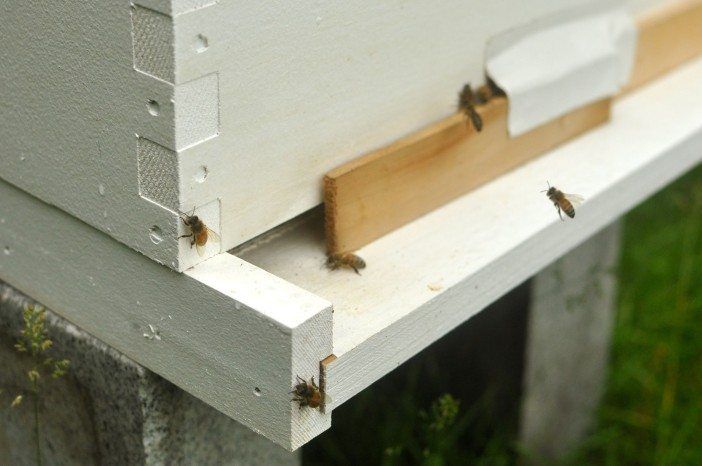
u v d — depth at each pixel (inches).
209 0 24.7
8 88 26.8
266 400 25.5
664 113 33.4
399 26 27.9
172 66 24.6
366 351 26.2
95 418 28.6
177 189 25.2
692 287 41.2
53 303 28.3
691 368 39.1
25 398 30.0
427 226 29.0
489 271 28.2
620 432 38.2
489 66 30.1
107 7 24.9
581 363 37.7
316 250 28.2
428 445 32.9
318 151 27.3
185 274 25.7
